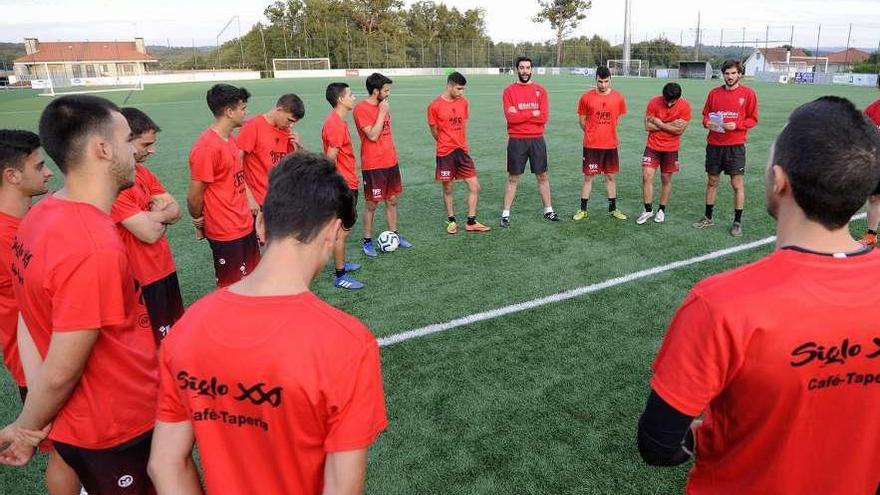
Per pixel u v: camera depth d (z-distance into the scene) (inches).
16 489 107.9
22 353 70.6
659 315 171.6
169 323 140.5
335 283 201.9
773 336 43.9
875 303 44.8
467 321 170.6
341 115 212.2
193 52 2081.7
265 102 855.7
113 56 2418.8
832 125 44.1
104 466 72.6
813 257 45.2
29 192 88.3
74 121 64.7
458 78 237.5
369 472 108.8
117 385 70.6
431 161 430.9
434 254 232.2
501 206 304.0
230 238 162.1
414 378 140.8
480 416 125.2
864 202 44.9
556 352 151.4
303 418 46.8
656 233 250.8
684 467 108.0
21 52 3265.3
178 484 51.2
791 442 47.4
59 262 61.4
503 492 103.0
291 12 2234.3
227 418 49.1
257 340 46.7
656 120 248.1
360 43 2137.1
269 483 50.3
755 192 319.0
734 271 47.6
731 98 231.0
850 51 2603.3
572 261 219.0
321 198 49.3
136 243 130.7
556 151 460.1
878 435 48.7
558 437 117.6
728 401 49.2
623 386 135.1
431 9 2578.7
